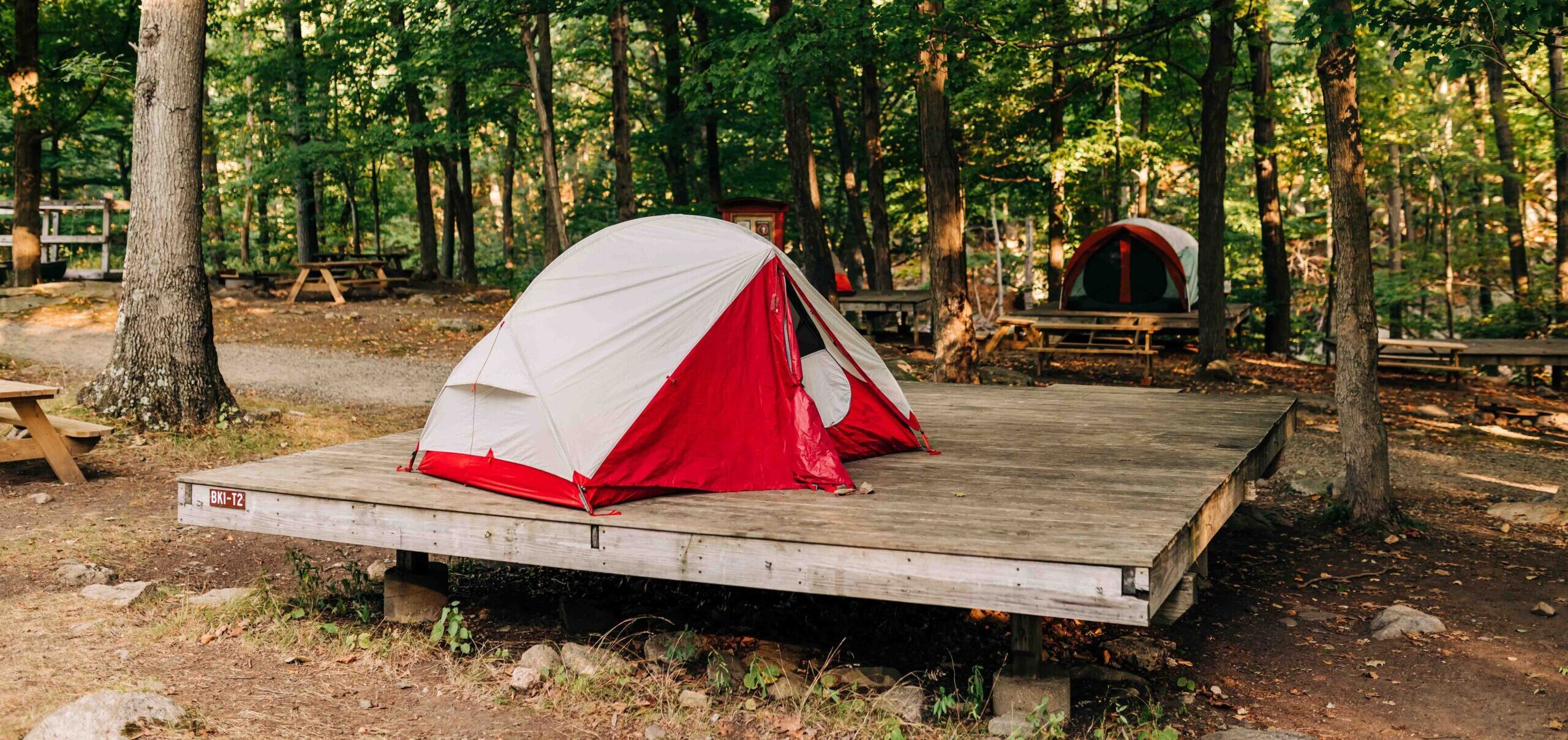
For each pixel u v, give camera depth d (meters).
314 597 5.43
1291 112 18.62
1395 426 12.24
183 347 9.11
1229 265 26.27
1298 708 4.68
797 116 16.83
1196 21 16.16
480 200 41.28
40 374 11.30
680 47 22.16
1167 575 4.08
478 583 6.19
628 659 4.82
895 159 23.69
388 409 11.01
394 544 4.93
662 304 5.40
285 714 3.91
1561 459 10.58
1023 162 21.45
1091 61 15.50
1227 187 27.86
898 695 4.38
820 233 17.14
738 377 5.45
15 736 3.49
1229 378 14.96
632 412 5.05
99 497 7.23
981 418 7.93
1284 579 6.82
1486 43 6.46
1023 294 29.30
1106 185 21.42
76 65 14.73
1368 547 7.53
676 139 21.98
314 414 10.22
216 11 21.84
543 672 4.49
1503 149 20.83
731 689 4.49
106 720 3.48
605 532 4.53
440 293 19.92
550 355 5.27
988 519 4.56
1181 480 5.46
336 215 29.89
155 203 9.00
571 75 31.67
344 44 21.34
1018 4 13.85
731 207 14.59
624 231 6.05
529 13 16.75
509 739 3.87
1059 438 6.94
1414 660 5.30
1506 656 5.34
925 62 11.95
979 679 4.45
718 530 4.35
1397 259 26.33
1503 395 14.34
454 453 5.40
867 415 6.18
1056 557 3.85
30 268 16.77
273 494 5.18
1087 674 4.88
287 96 21.89
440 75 19.31
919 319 20.58
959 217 12.32
